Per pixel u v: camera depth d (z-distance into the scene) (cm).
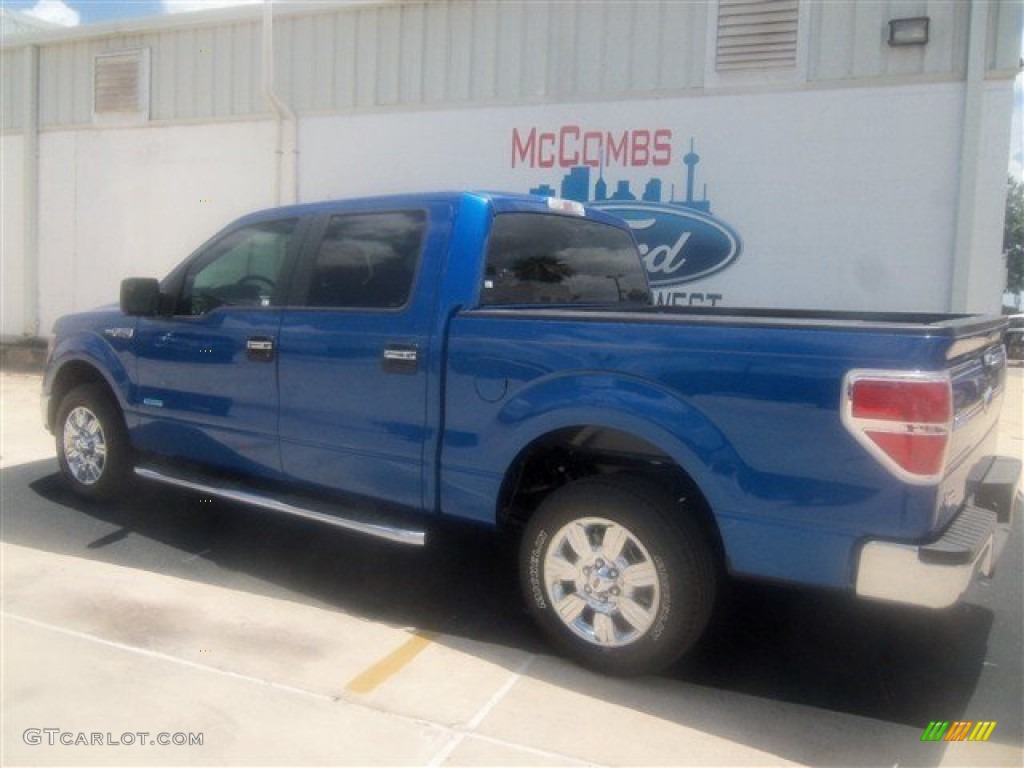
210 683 357
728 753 320
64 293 1240
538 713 343
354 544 536
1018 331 649
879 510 310
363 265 448
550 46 899
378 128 995
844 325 315
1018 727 345
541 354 379
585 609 378
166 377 527
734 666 391
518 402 384
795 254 816
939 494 308
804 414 320
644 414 351
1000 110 743
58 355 595
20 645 386
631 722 339
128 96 1157
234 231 509
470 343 398
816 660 400
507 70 922
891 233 784
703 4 833
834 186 799
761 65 815
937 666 396
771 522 330
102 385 580
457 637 411
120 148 1176
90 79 1190
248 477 507
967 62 744
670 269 863
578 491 372
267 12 1000
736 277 838
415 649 397
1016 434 962
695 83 841
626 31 865
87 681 356
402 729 328
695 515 365
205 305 516
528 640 411
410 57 970
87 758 302
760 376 328
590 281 504
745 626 434
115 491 582
